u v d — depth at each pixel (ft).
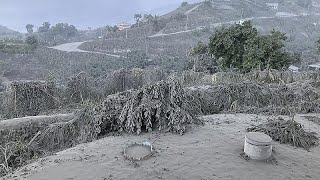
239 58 56.13
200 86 38.81
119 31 182.50
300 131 25.62
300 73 44.78
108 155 22.94
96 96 40.98
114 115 27.32
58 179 20.06
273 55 51.75
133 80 43.42
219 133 26.48
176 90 28.12
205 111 33.19
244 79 41.78
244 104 34.42
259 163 21.93
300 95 35.68
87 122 27.91
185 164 21.61
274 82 43.29
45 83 37.63
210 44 58.08
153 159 22.25
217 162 21.86
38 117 30.91
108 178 20.12
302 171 21.11
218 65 60.75
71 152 23.67
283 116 31.30
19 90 35.58
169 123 26.76
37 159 23.59
